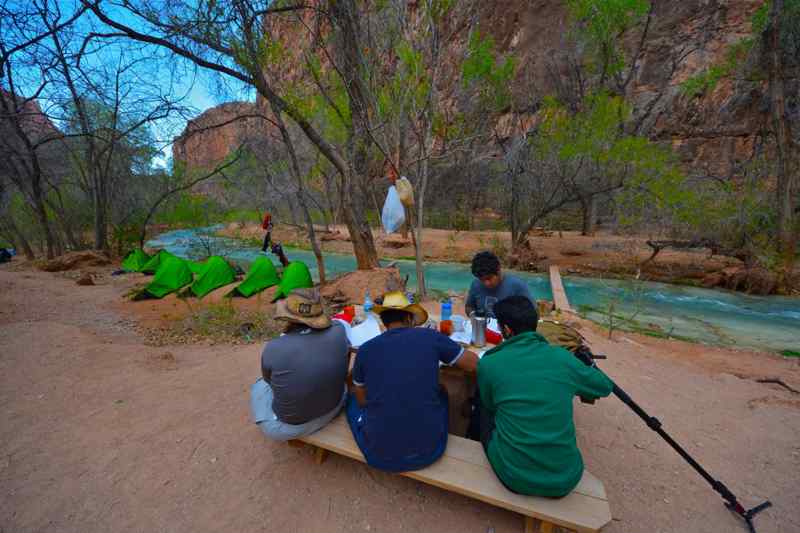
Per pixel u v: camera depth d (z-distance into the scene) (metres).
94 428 2.90
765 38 12.30
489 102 13.01
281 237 21.84
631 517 2.09
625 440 2.80
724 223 10.25
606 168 11.34
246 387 3.60
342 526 2.03
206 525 2.04
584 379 1.82
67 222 17.62
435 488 2.27
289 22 7.34
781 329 6.66
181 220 15.45
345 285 7.52
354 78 7.60
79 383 3.68
